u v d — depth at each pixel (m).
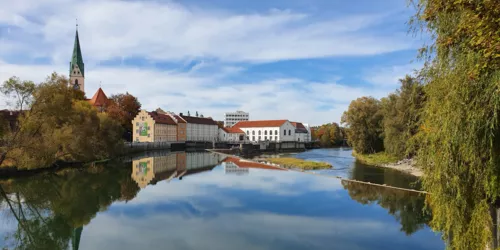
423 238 18.86
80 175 45.53
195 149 124.94
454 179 9.91
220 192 33.53
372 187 34.44
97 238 19.80
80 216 24.89
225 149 123.31
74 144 50.00
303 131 169.75
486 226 9.75
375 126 71.75
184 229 21.14
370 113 72.12
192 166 60.62
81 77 137.62
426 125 11.08
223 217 23.86
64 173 46.97
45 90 44.50
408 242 18.28
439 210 10.99
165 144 117.69
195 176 46.12
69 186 37.25
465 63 8.98
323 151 121.88
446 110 9.55
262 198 30.12
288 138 150.50
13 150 42.03
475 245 9.95
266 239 19.03
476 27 8.02
